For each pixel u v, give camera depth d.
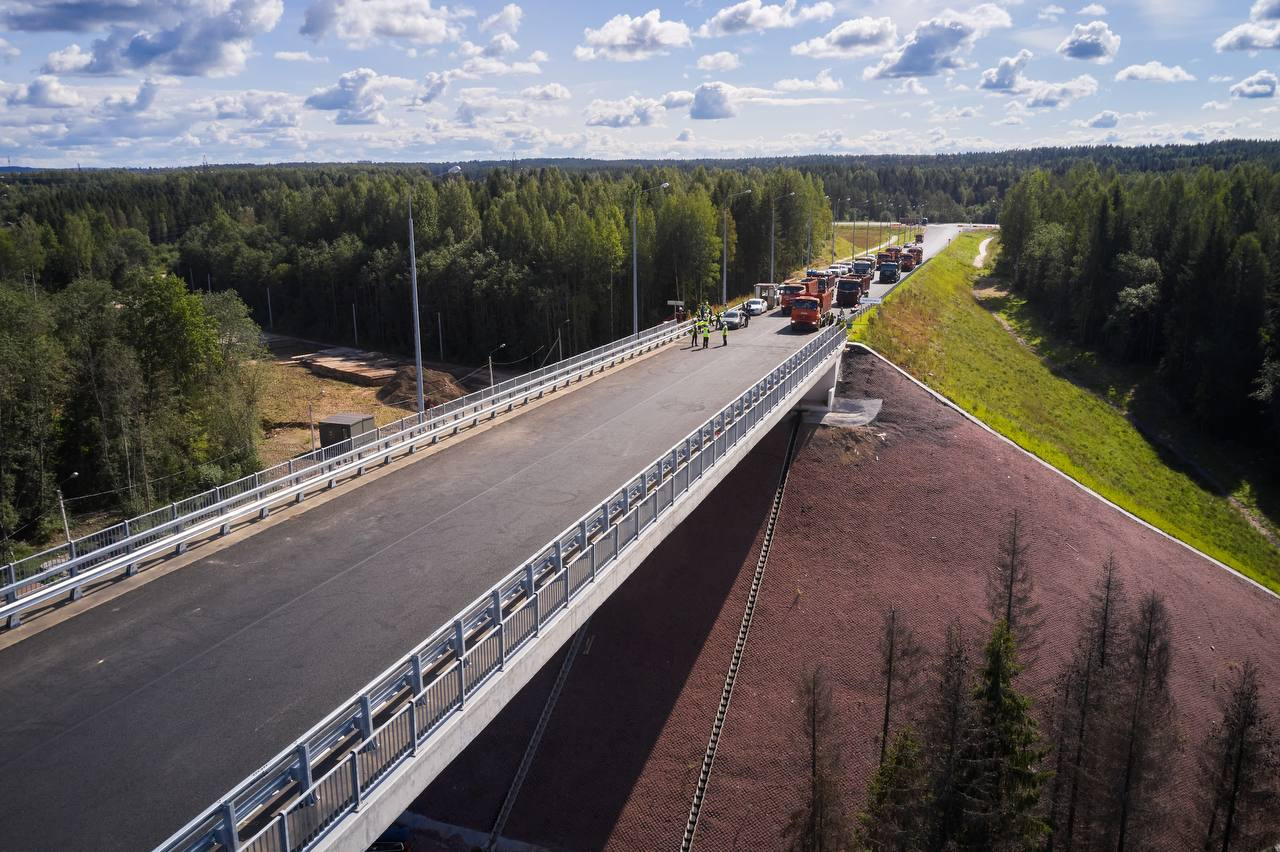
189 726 11.95
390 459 24.39
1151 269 73.44
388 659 13.72
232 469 49.47
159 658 13.77
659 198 100.00
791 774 24.41
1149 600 26.31
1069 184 144.38
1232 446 59.72
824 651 28.27
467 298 93.50
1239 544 47.25
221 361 52.34
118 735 11.75
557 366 34.03
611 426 28.03
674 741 25.55
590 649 27.91
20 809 10.27
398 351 100.50
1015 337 79.50
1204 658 30.31
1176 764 25.20
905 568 31.80
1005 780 19.36
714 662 27.81
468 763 25.17
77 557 17.19
